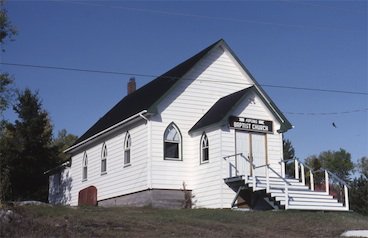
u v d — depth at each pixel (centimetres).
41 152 4691
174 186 2841
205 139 2866
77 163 3866
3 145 4319
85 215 1956
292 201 2469
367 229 2017
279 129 2981
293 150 4562
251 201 2742
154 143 2839
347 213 2525
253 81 3188
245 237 1698
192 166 2906
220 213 2295
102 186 3369
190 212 2317
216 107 2945
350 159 7794
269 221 2138
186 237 1612
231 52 3148
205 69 3067
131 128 3058
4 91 2911
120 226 1742
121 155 3148
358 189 3275
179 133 2917
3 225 1554
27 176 4559
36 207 2014
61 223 1695
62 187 4159
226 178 2692
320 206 2530
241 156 2792
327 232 1916
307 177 3988
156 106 2858
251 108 2911
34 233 1512
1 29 2827
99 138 3462
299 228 2003
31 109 4722
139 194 2886
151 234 1631
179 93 2959
